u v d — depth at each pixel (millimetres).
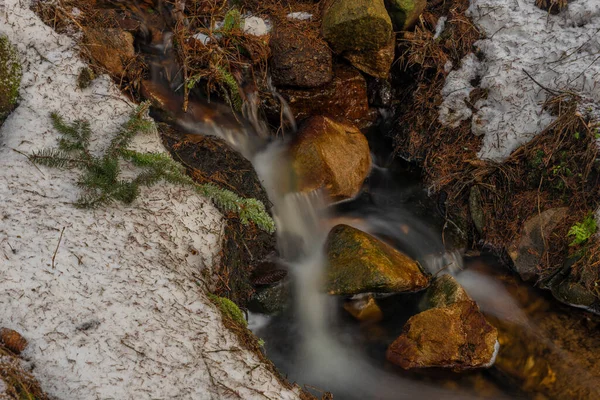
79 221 1613
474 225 1937
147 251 1618
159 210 1677
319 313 1796
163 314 1558
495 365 1733
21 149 1671
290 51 1975
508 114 1955
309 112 2012
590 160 1843
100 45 1857
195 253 1667
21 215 1597
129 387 1485
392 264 1816
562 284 1821
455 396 1697
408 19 2057
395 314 1809
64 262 1563
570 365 1727
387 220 1975
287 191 1918
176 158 1805
